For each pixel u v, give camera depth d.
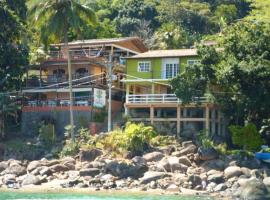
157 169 52.56
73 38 91.44
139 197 43.84
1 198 42.88
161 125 63.72
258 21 66.12
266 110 58.69
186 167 53.03
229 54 60.56
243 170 51.16
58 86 74.75
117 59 80.75
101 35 99.31
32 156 61.25
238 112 59.06
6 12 73.44
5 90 72.62
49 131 65.50
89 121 68.62
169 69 69.88
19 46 74.12
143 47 85.06
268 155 54.97
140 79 70.44
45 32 63.56
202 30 120.31
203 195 45.59
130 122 63.06
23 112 73.06
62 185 50.06
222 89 60.44
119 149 57.81
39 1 64.00
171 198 43.34
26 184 50.94
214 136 61.38
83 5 65.94
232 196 44.94
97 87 72.38
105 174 52.34
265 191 43.94
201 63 60.56
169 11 121.94
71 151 59.69
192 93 60.41
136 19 117.56
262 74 55.81
